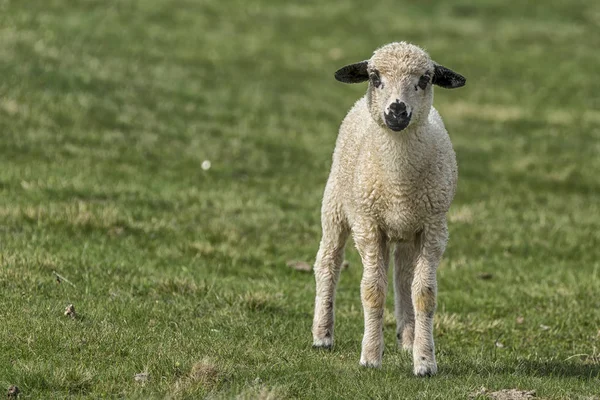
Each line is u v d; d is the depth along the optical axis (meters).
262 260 21.84
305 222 25.11
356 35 53.41
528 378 13.48
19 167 25.77
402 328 15.20
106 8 49.03
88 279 17.67
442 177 13.61
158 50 43.84
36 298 15.84
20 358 12.97
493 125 40.28
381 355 14.05
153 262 19.91
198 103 37.25
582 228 27.09
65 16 45.25
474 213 27.56
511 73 49.12
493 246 24.66
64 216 21.77
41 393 11.86
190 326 15.65
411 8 60.50
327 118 38.81
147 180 26.86
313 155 33.31
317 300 15.60
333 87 44.16
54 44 39.53
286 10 56.94
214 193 26.58
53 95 33.03
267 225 24.45
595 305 19.72
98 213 22.34
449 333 17.55
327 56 49.12
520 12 61.22
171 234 22.33
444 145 13.93
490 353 15.88
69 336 13.95
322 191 29.05
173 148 31.05
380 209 13.73
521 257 24.09
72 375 12.35
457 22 58.22
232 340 14.85
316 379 12.95
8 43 37.41
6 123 29.38
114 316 15.59
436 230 13.74
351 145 14.62
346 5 59.44
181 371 12.86
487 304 19.72
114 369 12.73
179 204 24.95
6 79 33.19
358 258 23.09
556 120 41.56
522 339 17.45
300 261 21.97
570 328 18.27
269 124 36.34
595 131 40.28
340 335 16.36
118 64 39.41
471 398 12.39
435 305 13.80
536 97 45.41
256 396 11.64
